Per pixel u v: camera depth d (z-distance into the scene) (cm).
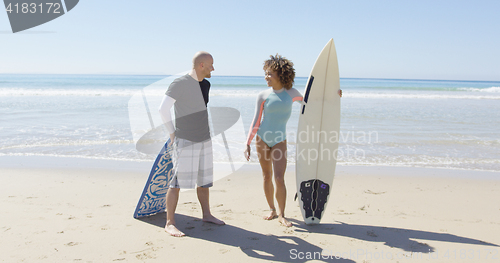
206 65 276
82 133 795
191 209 361
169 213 294
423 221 328
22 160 575
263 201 392
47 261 230
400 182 478
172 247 260
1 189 416
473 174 524
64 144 693
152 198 326
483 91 2914
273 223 321
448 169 553
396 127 930
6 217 316
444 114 1200
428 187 454
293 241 277
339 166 570
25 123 901
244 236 286
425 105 1543
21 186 431
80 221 312
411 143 743
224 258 243
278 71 307
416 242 275
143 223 313
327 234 292
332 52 325
